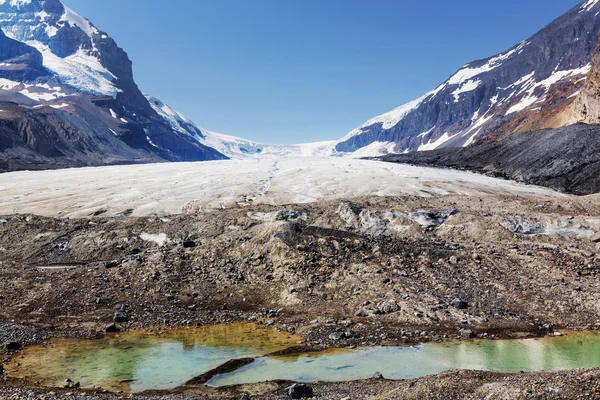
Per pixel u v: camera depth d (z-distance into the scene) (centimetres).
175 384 1728
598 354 2081
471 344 2245
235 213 4962
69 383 1695
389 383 1669
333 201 5600
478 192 7262
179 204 6316
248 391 1644
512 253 3512
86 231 4550
